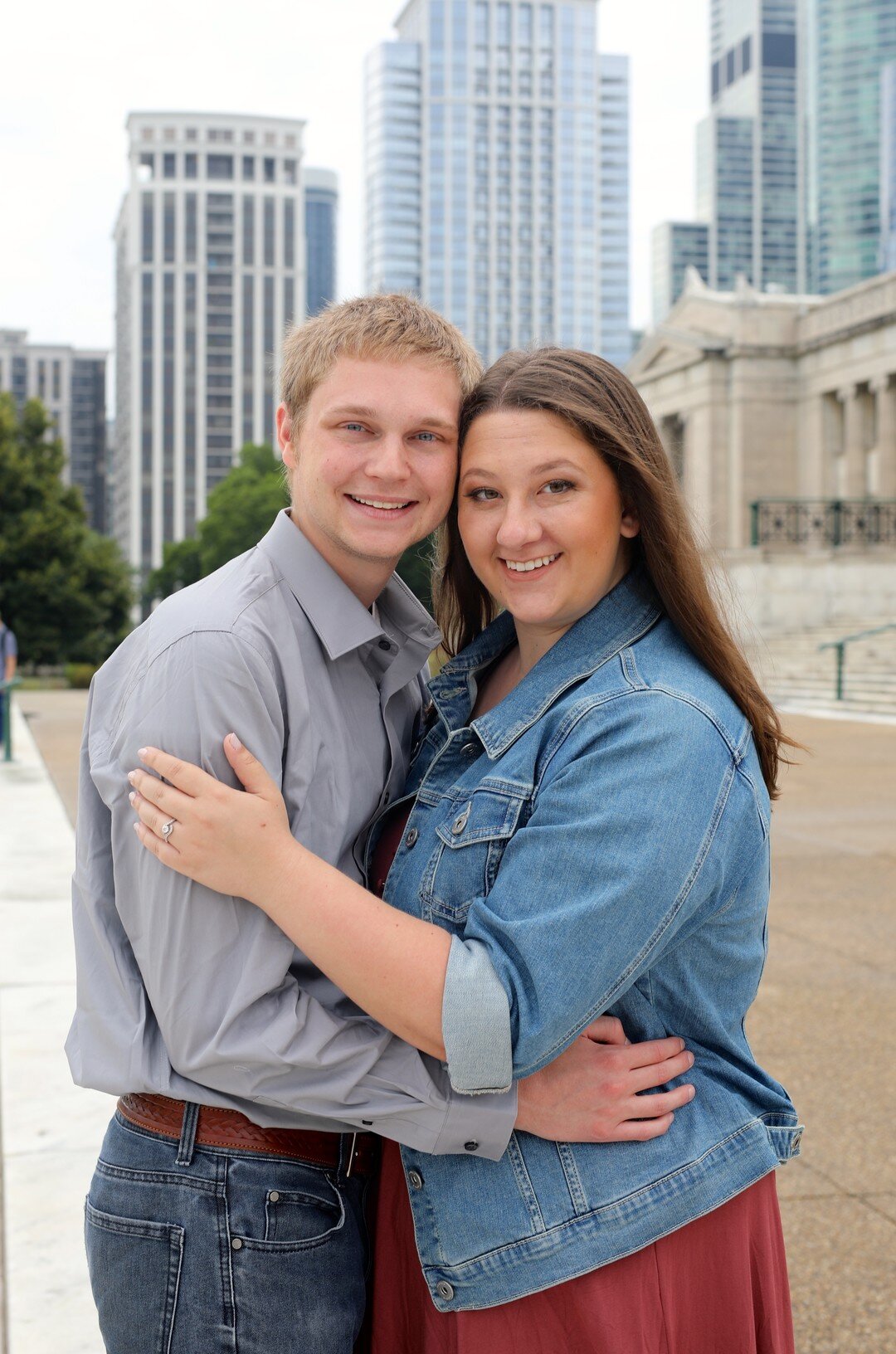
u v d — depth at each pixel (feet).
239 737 5.03
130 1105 5.48
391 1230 5.67
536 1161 5.11
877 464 120.57
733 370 127.13
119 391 571.28
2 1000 15.23
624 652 5.42
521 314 605.31
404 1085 4.97
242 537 234.58
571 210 606.55
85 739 5.74
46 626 144.36
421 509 5.59
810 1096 13.04
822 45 619.67
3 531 141.90
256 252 521.24
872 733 50.75
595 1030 5.20
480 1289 5.09
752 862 5.21
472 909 4.97
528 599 5.56
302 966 5.28
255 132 520.01
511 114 602.03
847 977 17.37
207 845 4.84
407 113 599.16
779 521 106.11
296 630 5.47
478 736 5.56
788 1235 10.22
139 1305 5.20
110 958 5.47
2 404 146.92
